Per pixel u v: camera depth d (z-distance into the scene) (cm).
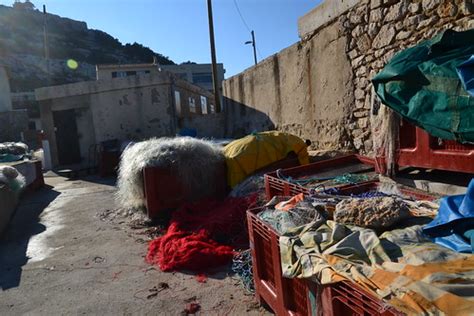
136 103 1517
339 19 710
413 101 318
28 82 6406
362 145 676
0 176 789
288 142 720
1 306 400
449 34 324
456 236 220
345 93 713
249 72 1246
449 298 151
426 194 340
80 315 369
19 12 8856
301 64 878
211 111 2552
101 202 889
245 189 648
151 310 368
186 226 575
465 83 270
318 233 247
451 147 322
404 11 555
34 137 3002
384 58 602
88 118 1556
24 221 770
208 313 354
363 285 177
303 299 253
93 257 526
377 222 245
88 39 9488
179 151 679
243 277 412
